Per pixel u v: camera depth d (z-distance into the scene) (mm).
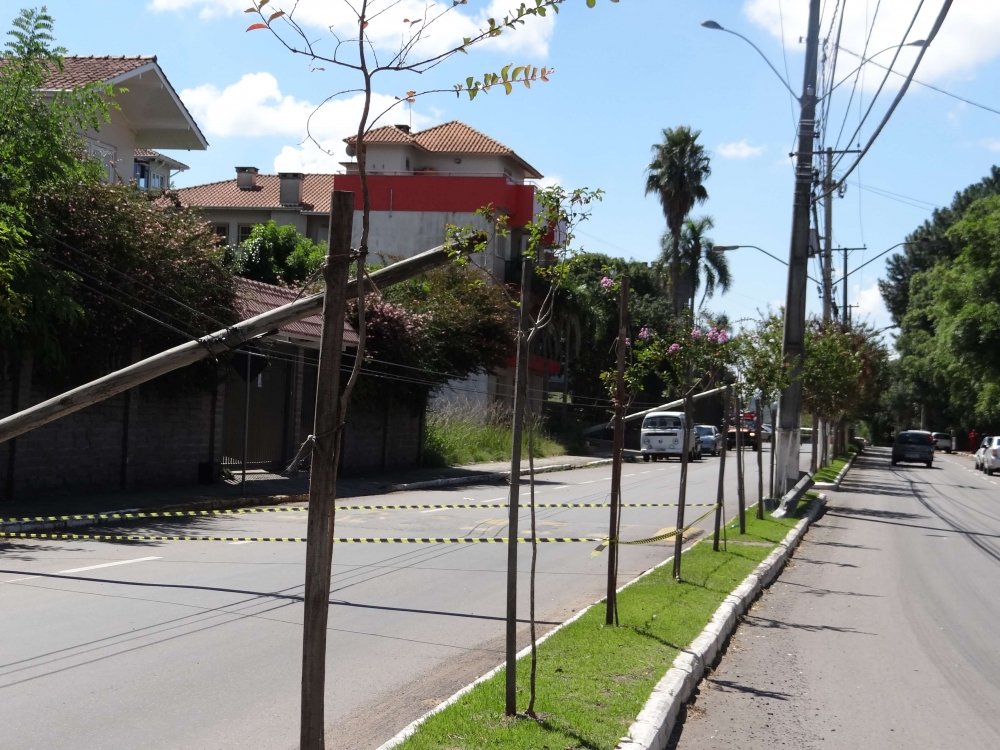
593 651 7137
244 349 19078
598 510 19641
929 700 6996
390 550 13188
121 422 18531
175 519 15750
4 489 15984
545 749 4926
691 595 9742
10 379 15938
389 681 6719
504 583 10781
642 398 60188
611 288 7805
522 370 5684
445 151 49875
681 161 57125
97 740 5332
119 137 25484
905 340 75000
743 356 16016
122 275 16062
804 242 21328
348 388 3393
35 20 14984
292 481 22359
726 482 29562
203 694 6238
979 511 23953
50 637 7574
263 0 3322
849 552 15297
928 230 75375
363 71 3375
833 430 48062
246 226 51094
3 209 13391
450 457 33531
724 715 6395
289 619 8453
